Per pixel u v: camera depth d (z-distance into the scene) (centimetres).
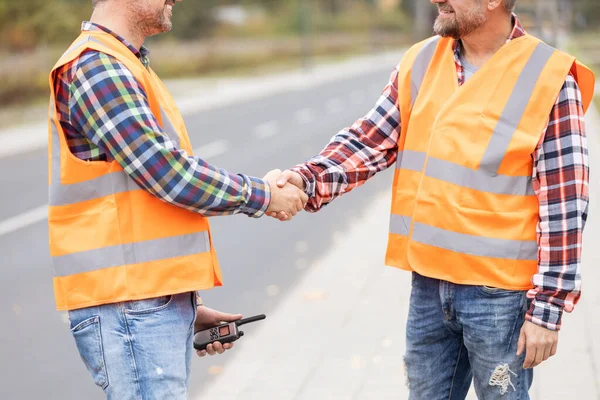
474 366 341
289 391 518
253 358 579
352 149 365
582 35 5747
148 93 316
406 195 343
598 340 564
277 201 339
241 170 1448
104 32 316
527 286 323
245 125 2242
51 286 820
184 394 324
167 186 307
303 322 646
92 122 304
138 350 316
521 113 317
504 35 327
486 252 322
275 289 764
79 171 315
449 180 326
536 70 318
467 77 332
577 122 315
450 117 327
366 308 671
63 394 564
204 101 3112
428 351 352
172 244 319
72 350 646
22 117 2662
